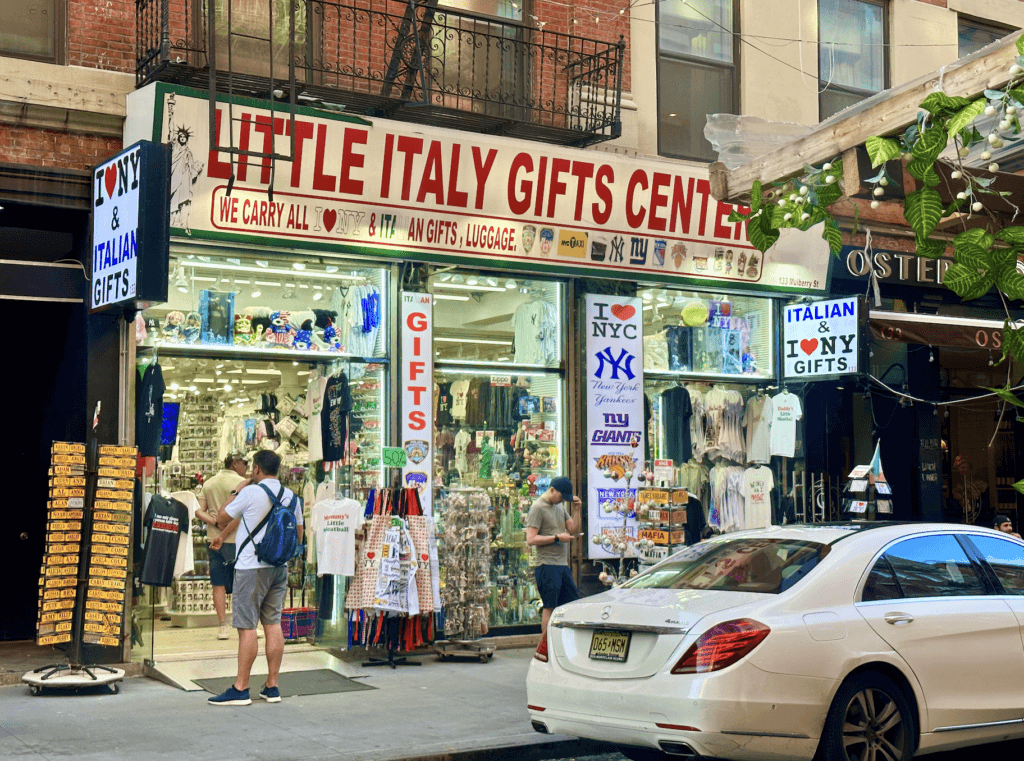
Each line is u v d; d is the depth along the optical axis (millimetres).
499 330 12188
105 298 9750
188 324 10758
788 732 6012
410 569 10508
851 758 6289
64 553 9492
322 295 11398
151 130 9906
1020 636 6973
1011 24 16500
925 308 15297
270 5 10117
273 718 8305
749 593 6461
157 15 10352
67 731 7809
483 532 11477
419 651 11062
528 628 12117
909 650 6480
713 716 5863
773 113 14219
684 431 13281
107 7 10445
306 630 11227
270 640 8961
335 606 10945
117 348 10203
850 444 14703
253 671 10133
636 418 12766
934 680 6543
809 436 14320
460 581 11203
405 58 11578
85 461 9641
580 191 12055
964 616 6773
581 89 12281
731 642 5977
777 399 13688
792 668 6047
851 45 15086
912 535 7035
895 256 14609
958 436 16266
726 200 6379
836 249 5641
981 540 7340
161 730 7863
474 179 11414
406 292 11438
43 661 10219
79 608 9469
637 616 6340
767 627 6066
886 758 6363
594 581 12328
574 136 12094
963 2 15914
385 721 8234
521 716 8438
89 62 10328
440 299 11891
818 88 14688
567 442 12414
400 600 10453
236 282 11031
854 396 14812
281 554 8797
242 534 8883
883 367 14930
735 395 13773
